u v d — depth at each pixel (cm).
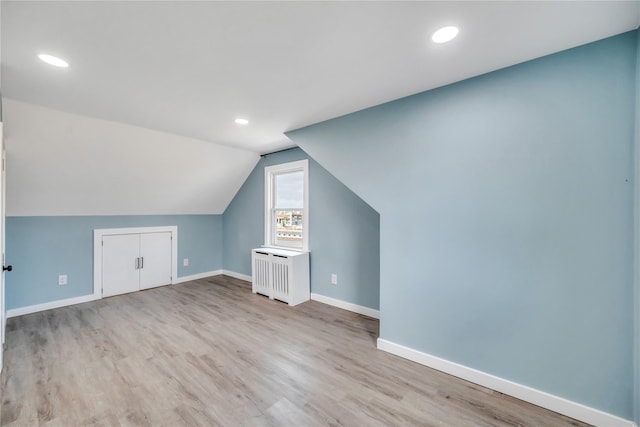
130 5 130
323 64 187
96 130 303
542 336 183
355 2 129
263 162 474
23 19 140
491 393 197
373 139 259
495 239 199
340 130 285
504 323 196
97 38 157
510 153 192
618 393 162
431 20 143
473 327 209
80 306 377
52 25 145
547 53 175
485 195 202
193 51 171
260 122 303
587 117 167
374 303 340
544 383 183
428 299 230
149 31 151
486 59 181
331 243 382
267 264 419
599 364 167
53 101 246
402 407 184
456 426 168
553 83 176
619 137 159
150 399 192
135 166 369
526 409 182
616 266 161
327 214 386
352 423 171
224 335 290
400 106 241
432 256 227
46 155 303
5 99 240
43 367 229
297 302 388
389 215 251
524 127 187
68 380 212
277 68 192
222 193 508
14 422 170
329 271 385
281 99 244
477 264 206
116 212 421
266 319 333
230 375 220
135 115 281
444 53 174
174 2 129
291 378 216
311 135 312
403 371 224
